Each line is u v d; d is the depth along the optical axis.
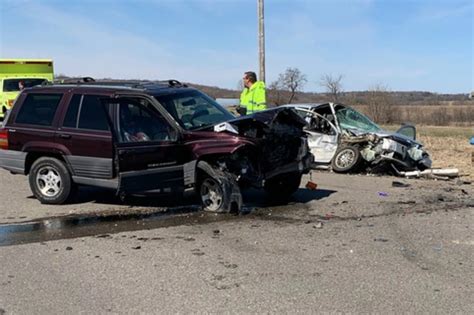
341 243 6.51
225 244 6.48
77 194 9.69
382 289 5.00
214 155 8.04
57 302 4.73
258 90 12.90
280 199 9.36
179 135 8.16
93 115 8.55
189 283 5.17
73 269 5.61
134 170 7.91
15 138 9.06
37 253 6.18
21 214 8.20
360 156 12.44
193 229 7.22
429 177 11.95
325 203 8.98
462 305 4.63
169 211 8.34
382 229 7.19
